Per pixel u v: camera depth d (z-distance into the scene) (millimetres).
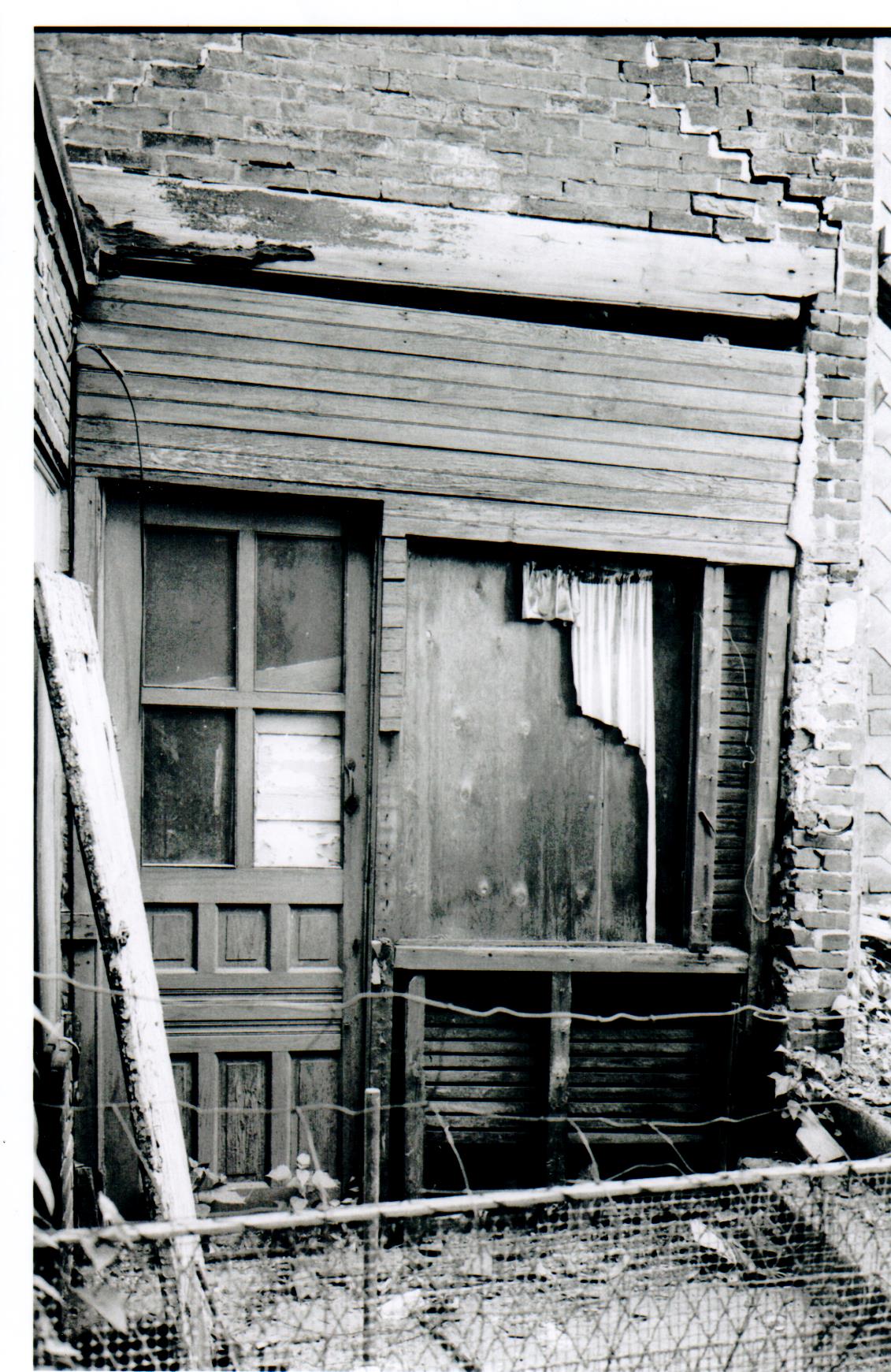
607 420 3367
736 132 3387
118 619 3213
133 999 2355
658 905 3570
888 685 4922
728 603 3578
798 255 3459
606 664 3500
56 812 2885
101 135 2967
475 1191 3389
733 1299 2598
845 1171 2018
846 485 3535
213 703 3277
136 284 3041
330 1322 2354
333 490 3215
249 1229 1769
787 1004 3471
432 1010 3391
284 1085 3332
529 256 3270
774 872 3545
